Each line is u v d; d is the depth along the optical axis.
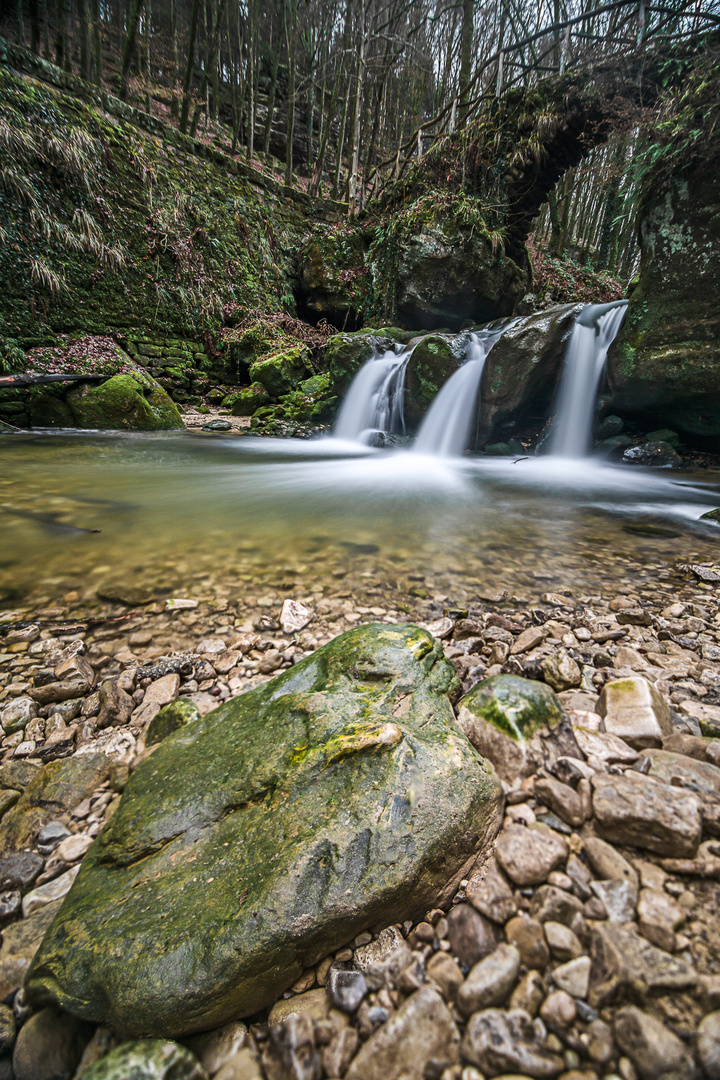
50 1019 0.99
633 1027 0.87
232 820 1.25
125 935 1.03
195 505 4.66
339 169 17.69
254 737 1.48
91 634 2.38
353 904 1.06
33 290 9.82
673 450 7.38
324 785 1.27
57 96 10.41
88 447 7.61
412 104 19.64
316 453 8.40
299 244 15.52
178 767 1.44
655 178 6.52
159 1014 0.94
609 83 8.85
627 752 1.43
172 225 12.21
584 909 1.07
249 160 16.38
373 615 2.59
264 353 12.83
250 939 1.00
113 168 11.23
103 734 1.76
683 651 2.26
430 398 8.89
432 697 1.64
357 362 10.34
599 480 6.59
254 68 17.11
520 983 0.98
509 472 7.16
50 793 1.47
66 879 1.25
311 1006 1.00
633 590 2.99
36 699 1.91
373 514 4.59
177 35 18.94
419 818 1.19
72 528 3.82
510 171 11.45
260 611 2.62
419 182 13.36
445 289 12.38
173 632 2.41
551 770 1.39
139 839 1.24
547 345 7.77
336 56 17.61
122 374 9.88
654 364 6.83
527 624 2.52
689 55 7.21
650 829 1.17
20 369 9.18
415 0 15.65
